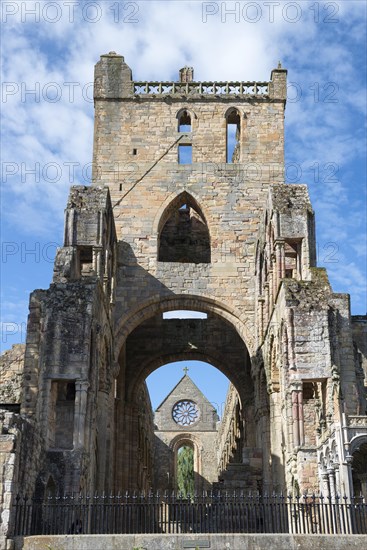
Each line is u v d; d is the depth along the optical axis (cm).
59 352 3722
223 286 5288
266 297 4853
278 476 4356
